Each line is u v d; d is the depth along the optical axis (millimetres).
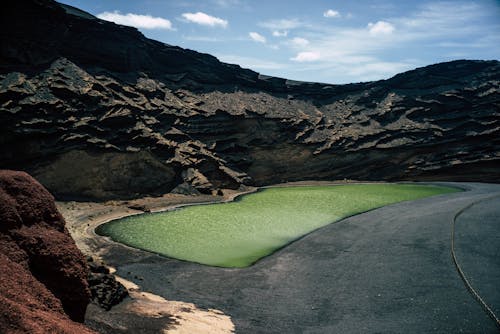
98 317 17594
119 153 55250
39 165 48969
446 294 24500
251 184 71125
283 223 46125
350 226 43344
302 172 79062
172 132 65250
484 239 34250
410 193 66250
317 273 29422
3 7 50500
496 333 20125
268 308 23547
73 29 60781
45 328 10445
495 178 75938
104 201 51844
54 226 15234
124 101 61219
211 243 37812
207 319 20781
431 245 33750
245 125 76188
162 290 25609
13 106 48250
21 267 12906
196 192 60500
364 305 23828
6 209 13766
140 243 36750
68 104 54094
